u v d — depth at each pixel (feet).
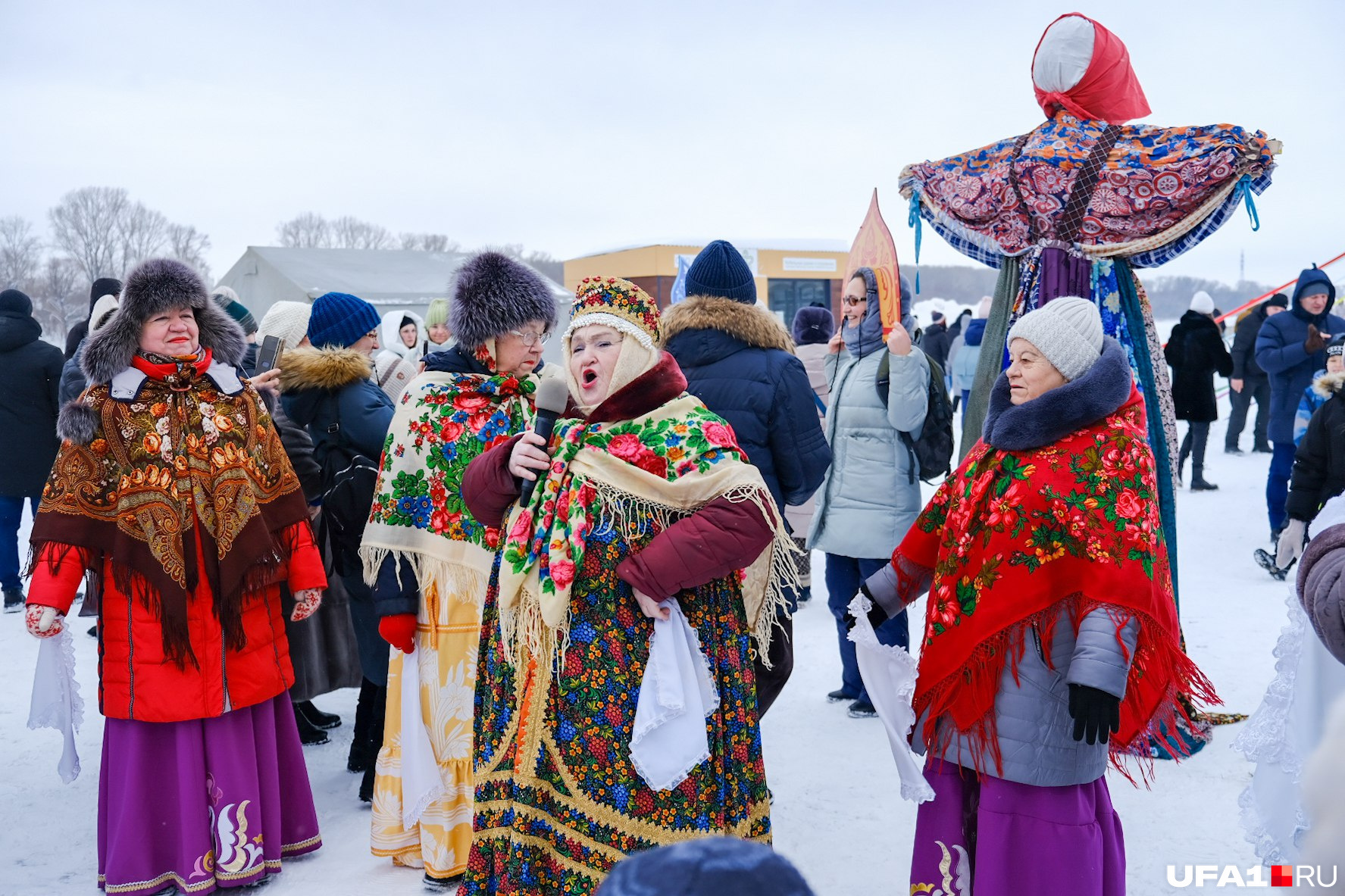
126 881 10.00
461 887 8.41
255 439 10.73
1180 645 8.11
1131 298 13.08
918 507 15.10
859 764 13.30
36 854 11.57
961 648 7.93
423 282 52.75
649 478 7.91
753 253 69.92
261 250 52.80
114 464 10.07
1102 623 7.36
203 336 10.71
